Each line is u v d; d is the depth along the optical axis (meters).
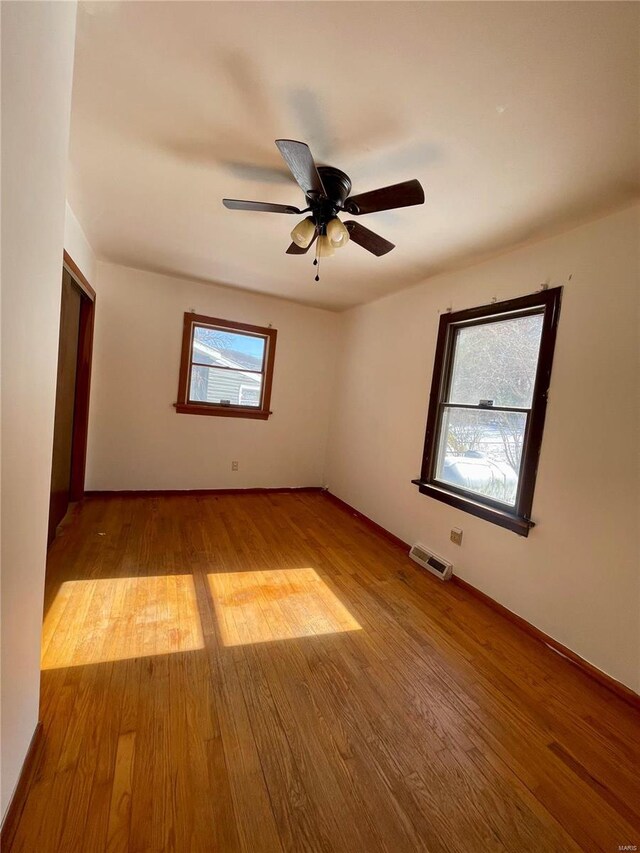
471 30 1.04
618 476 1.78
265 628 1.96
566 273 2.06
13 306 0.78
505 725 1.47
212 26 1.10
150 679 1.53
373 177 1.74
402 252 2.59
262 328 4.24
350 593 2.40
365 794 1.16
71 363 3.00
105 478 3.71
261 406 4.39
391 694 1.58
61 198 1.08
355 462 4.09
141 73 1.28
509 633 2.11
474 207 1.93
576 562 1.92
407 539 3.19
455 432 2.83
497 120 1.35
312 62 1.18
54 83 0.94
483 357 2.63
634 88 1.16
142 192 2.10
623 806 1.19
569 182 1.66
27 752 1.12
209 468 4.18
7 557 0.86
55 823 0.99
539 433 2.14
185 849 0.97
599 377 1.87
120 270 3.54
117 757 1.19
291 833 1.03
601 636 1.80
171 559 2.62
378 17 1.03
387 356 3.63
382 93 1.28
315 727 1.38
